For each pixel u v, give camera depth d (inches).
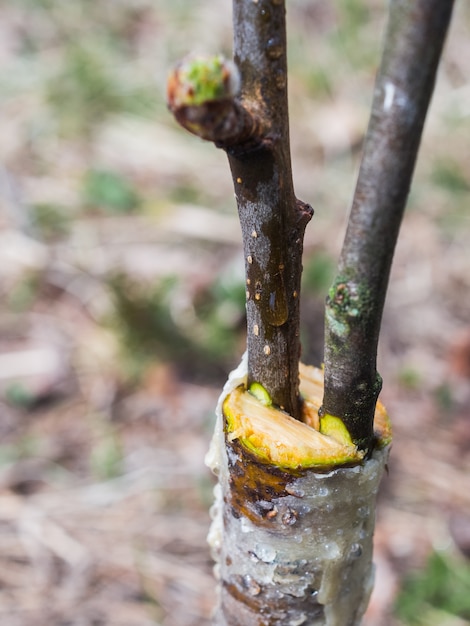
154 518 15.8
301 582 6.8
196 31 30.9
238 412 6.3
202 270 21.1
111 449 17.0
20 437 17.2
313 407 6.6
